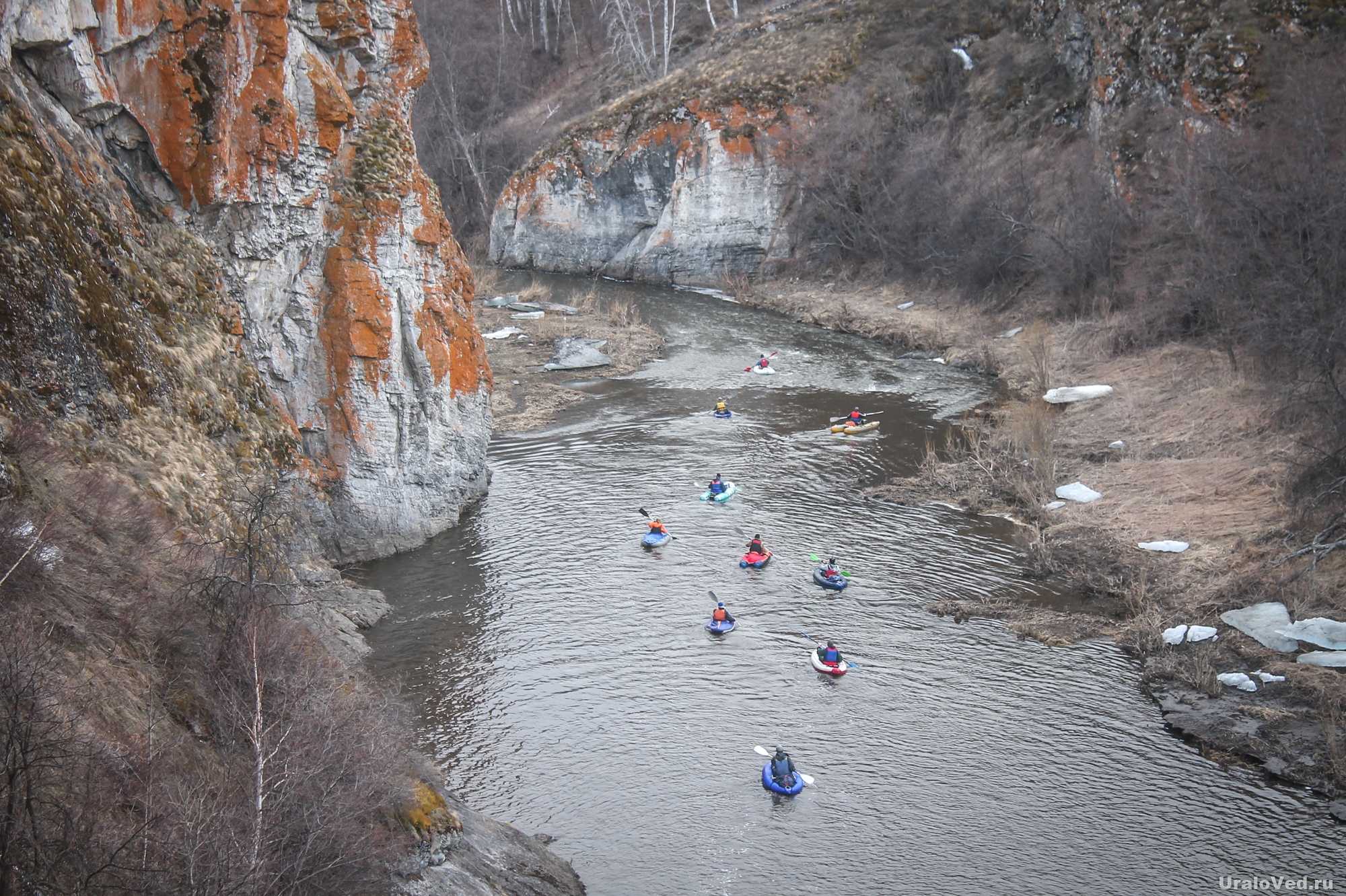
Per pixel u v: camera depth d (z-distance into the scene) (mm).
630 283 82312
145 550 18172
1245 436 37531
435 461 35312
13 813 10984
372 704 18672
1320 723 23719
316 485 31172
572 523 36062
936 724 24688
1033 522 35344
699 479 40031
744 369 55688
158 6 26172
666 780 22938
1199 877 19859
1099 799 22062
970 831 21250
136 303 24203
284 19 28922
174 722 15000
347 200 32469
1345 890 19391
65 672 13758
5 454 17047
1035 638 28203
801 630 28922
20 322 19344
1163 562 31234
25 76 23719
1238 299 42531
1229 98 51312
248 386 28125
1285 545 30031
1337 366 36656
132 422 21750
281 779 14102
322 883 13414
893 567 32438
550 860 19797
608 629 29062
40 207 21047
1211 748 23422
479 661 27406
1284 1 52500
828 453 42656
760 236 78000
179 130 26797
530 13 116438
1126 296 53844
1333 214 38594
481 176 98188
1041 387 48438
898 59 79250
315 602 26812
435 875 16141
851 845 20969
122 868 11250
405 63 35281
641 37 104500
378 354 32562
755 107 78188
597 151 84312
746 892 19797
